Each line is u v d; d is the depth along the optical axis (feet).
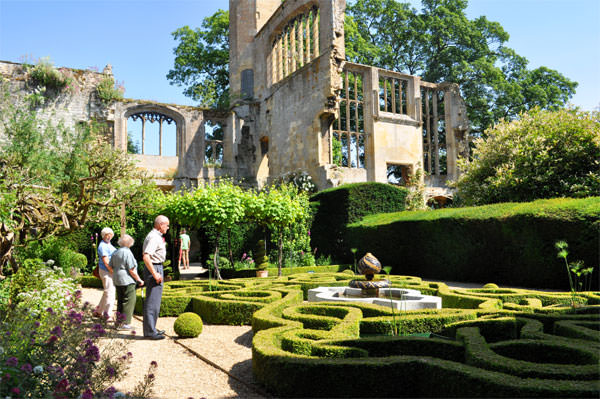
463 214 44.24
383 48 107.55
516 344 13.05
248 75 97.86
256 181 92.27
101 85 80.89
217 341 20.22
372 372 11.83
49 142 69.67
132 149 93.25
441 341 14.01
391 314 19.10
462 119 98.43
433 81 106.22
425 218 48.44
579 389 9.26
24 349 10.96
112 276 24.18
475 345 13.00
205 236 54.39
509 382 9.86
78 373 10.18
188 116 89.45
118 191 44.88
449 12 107.86
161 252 21.62
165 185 85.20
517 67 109.91
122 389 13.43
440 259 46.52
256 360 13.98
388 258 52.65
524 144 57.67
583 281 33.24
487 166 62.23
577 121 53.83
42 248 37.99
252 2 99.71
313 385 12.08
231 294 28.04
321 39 77.20
